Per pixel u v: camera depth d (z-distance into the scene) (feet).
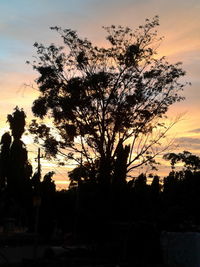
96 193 111.75
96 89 129.49
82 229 104.01
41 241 132.36
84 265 70.74
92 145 130.11
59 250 85.40
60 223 129.70
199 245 70.74
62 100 129.80
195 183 131.44
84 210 106.52
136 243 79.10
